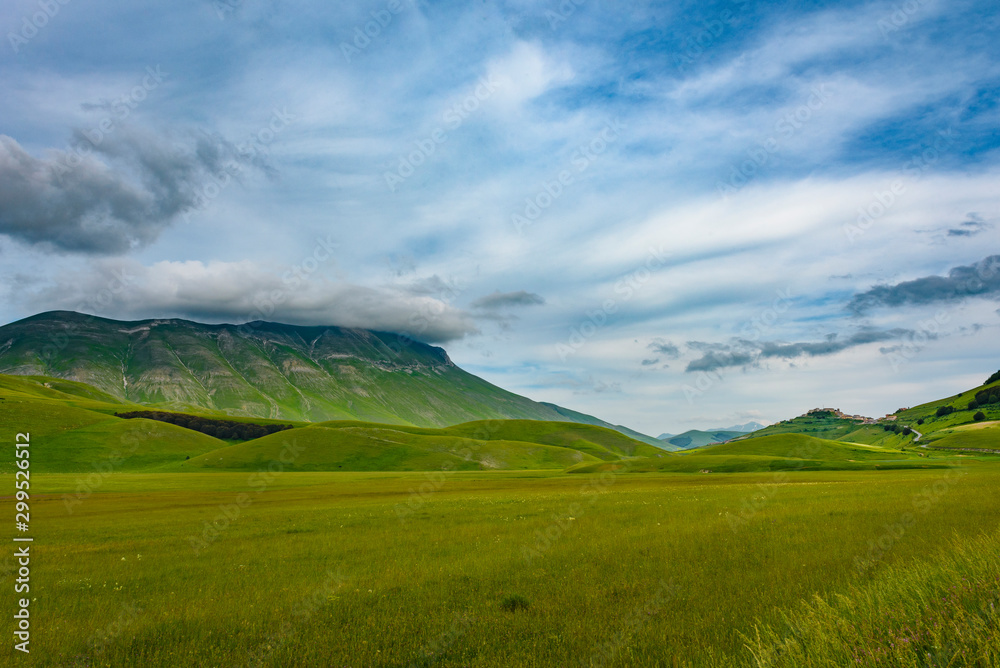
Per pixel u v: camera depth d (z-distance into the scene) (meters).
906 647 6.16
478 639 10.41
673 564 15.87
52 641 11.34
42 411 190.38
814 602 9.58
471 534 25.56
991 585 7.46
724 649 8.73
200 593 15.47
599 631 10.38
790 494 39.09
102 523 37.62
